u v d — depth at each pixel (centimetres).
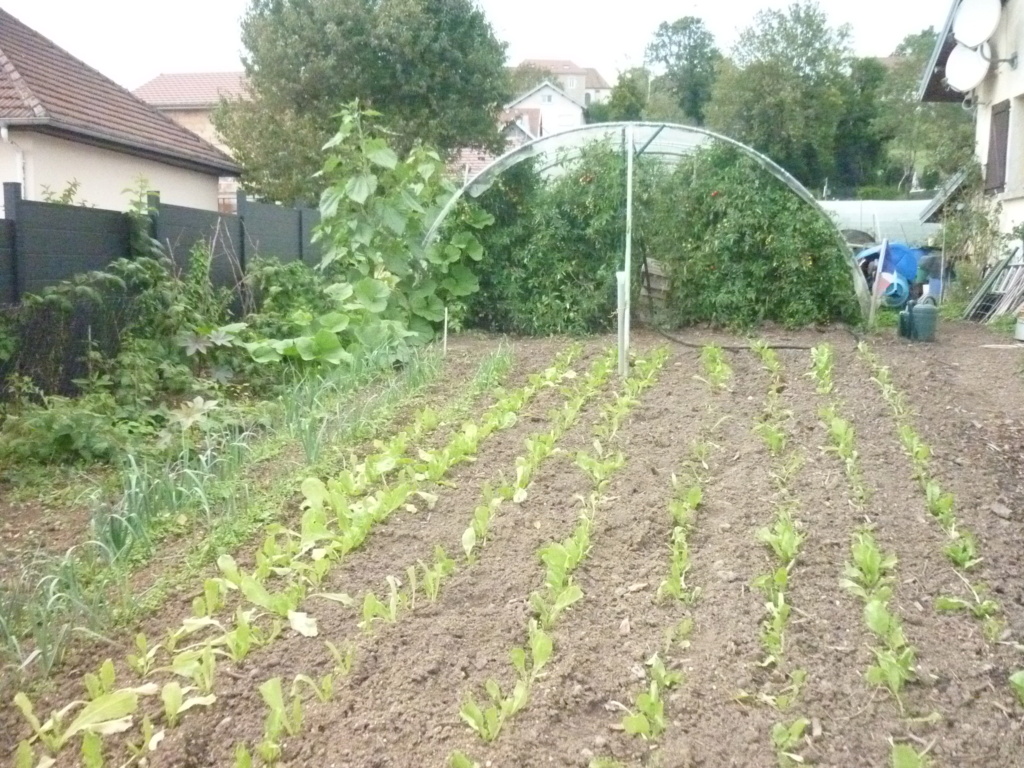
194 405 675
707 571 412
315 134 2470
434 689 320
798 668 332
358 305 955
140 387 711
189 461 566
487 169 1133
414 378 807
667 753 283
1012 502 495
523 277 1205
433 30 2698
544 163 1223
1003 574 405
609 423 655
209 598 372
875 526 455
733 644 347
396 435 652
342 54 2630
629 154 898
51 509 531
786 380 795
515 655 318
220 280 1081
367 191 999
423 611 376
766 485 520
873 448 582
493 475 555
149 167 1780
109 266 804
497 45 2880
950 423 648
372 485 539
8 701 323
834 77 3975
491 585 401
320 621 370
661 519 470
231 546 451
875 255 1677
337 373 809
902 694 314
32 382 681
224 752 291
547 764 280
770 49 3916
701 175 1207
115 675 337
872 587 393
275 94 2641
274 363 866
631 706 312
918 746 289
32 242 757
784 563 416
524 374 880
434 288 1136
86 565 428
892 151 3944
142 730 301
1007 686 322
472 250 1180
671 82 5897
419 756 283
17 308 694
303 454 604
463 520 479
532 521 475
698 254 1196
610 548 439
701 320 1225
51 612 361
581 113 6744
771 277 1195
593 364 880
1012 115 1427
